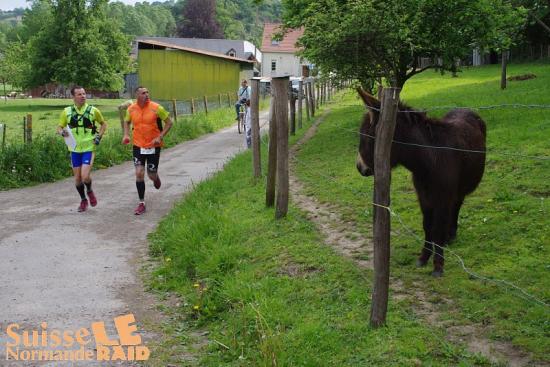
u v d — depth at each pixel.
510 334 4.39
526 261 5.68
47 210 9.83
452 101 18.23
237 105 21.48
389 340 4.38
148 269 6.98
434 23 12.13
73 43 44.53
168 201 10.41
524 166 8.57
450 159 5.45
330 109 24.16
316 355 4.34
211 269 6.40
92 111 9.52
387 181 4.39
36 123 28.28
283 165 7.55
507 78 25.34
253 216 8.00
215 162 14.65
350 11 11.80
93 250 7.68
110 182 12.20
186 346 4.95
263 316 4.97
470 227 6.78
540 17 14.16
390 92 4.24
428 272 5.69
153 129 9.51
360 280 5.53
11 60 63.97
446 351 4.18
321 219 7.70
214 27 100.88
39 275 6.75
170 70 38.50
